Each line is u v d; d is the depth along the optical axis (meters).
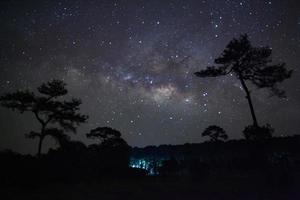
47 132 30.50
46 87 30.69
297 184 20.25
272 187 19.72
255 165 24.25
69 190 23.88
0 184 24.98
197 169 29.64
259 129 21.89
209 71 27.19
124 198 19.72
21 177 26.08
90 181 30.77
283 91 26.55
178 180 30.53
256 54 25.56
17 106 29.73
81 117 31.31
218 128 44.34
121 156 38.00
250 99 25.89
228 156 38.69
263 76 25.72
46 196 20.80
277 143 32.28
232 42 25.73
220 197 18.20
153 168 40.78
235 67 26.27
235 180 25.17
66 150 34.56
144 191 22.81
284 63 25.75
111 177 34.12
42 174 27.91
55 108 30.44
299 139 39.50
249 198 17.30
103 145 38.09
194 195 19.59
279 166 24.61
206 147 45.41
